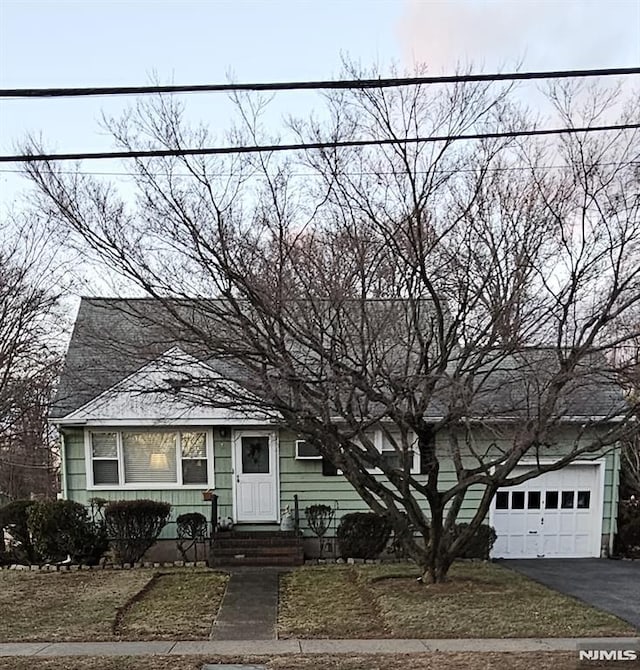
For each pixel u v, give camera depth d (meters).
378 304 8.39
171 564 11.72
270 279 7.61
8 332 13.85
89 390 11.47
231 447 13.15
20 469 21.22
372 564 11.60
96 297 8.95
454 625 7.51
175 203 7.56
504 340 8.23
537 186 8.30
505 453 9.77
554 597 8.93
